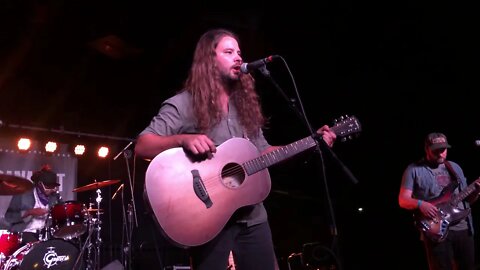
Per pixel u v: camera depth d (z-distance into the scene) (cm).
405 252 712
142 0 616
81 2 611
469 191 443
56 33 668
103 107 842
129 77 789
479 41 579
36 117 789
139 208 841
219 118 235
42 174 698
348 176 258
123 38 677
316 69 725
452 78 620
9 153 761
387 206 738
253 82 261
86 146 843
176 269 611
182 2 620
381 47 659
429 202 448
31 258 587
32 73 744
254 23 645
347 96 736
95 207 819
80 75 772
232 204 218
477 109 598
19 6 609
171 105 234
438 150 457
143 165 869
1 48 679
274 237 802
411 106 674
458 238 439
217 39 248
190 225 209
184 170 217
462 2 562
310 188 814
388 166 727
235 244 222
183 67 750
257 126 251
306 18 640
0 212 708
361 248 761
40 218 683
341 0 605
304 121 265
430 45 622
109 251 797
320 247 645
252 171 230
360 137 748
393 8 604
